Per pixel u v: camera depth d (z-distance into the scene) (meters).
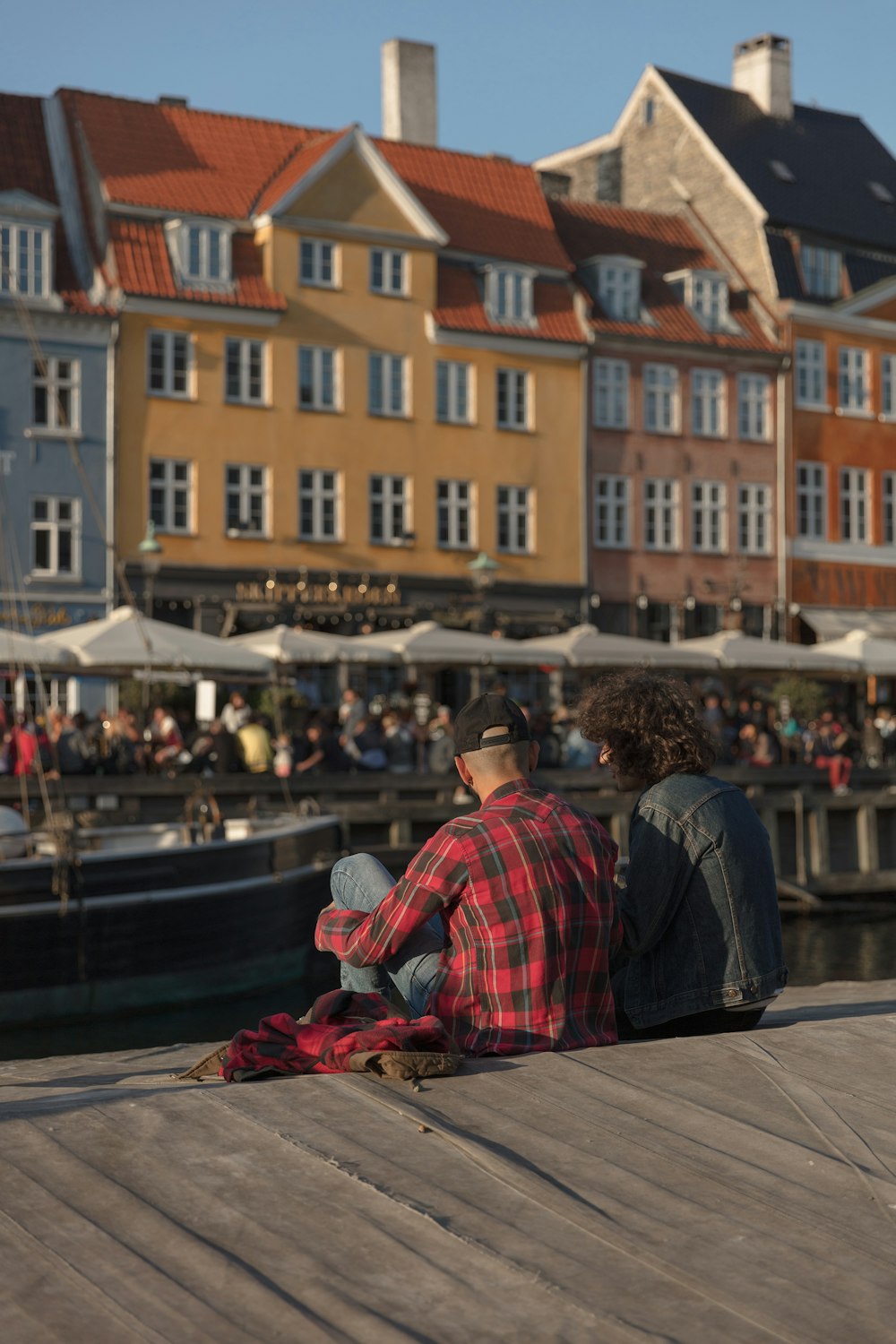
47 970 15.01
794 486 45.97
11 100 39.62
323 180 38.94
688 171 48.56
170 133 39.50
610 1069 4.28
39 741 23.23
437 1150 3.60
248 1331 2.69
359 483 39.47
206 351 37.47
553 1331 2.71
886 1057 4.56
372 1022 4.74
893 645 33.81
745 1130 3.78
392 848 24.94
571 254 44.97
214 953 16.34
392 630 39.59
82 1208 3.22
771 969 4.90
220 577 37.34
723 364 45.03
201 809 17.72
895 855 29.42
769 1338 2.69
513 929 4.50
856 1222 3.22
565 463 42.38
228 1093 4.03
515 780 4.70
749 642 32.69
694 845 4.87
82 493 35.81
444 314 40.78
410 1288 2.87
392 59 45.59
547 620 41.59
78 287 36.84
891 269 48.38
